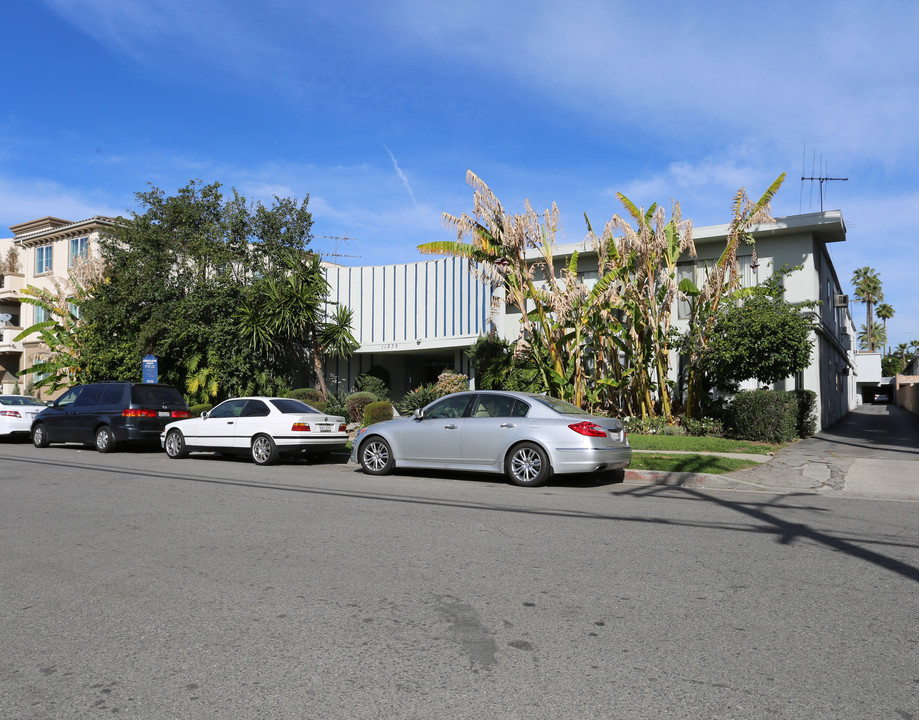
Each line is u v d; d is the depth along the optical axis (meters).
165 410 16.33
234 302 25.61
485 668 3.71
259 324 24.83
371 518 7.68
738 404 16.41
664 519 7.68
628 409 18.81
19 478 11.08
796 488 10.33
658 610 4.61
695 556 6.00
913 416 33.09
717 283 16.92
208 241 26.14
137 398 16.02
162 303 25.55
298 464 13.95
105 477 11.25
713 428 17.08
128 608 4.68
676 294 18.33
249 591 5.02
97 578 5.36
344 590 5.04
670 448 14.02
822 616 4.50
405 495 9.45
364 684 3.52
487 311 25.69
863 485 10.39
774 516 7.92
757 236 20.03
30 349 35.06
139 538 6.69
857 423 25.58
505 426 10.57
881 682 3.53
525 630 4.25
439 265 27.45
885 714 3.20
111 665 3.77
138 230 25.91
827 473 11.30
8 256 37.66
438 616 4.50
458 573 5.46
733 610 4.61
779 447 15.19
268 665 3.76
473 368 25.80
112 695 3.42
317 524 7.35
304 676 3.62
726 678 3.58
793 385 19.80
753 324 15.74
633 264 17.59
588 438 10.09
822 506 8.69
